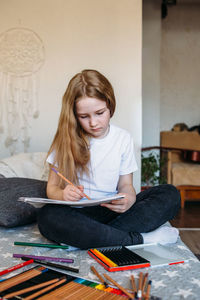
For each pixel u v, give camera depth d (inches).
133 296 31.1
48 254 45.3
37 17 101.9
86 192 55.6
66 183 55.1
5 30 101.3
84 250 47.8
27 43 102.0
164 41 188.4
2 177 75.6
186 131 184.5
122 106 104.8
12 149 104.2
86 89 47.9
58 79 103.6
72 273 38.4
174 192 55.9
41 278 35.8
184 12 187.0
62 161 53.7
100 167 55.4
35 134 104.4
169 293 33.9
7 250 47.6
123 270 39.6
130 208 53.5
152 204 53.2
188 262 42.9
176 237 52.3
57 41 102.7
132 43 103.7
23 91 102.9
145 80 165.2
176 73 189.8
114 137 56.6
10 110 102.9
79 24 102.8
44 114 104.2
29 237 55.1
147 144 167.2
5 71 101.8
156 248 47.6
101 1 102.7
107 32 103.2
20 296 31.2
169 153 148.9
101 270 39.7
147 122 166.7
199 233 100.6
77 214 46.8
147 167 145.3
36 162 83.2
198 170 142.6
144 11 163.3
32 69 102.7
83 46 103.3
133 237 48.4
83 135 53.9
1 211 59.3
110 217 54.9
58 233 46.8
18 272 38.6
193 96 190.5
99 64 103.9
